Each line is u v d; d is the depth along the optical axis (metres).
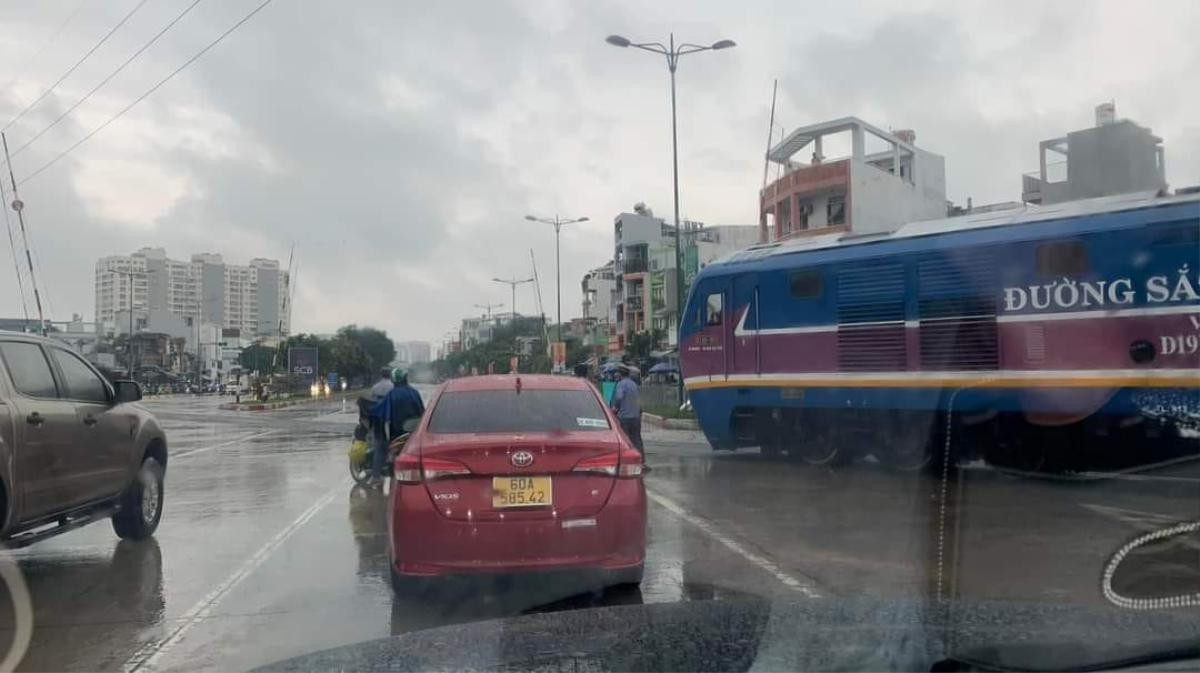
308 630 5.61
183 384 72.38
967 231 12.48
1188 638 2.93
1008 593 6.16
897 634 2.97
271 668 2.89
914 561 7.34
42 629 5.68
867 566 7.21
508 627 3.25
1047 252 11.63
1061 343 11.48
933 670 2.62
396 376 11.80
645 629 3.12
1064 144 31.72
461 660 2.82
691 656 2.77
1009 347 11.91
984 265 12.20
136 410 8.70
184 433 23.73
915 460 12.98
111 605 6.24
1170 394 10.59
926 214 41.78
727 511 10.00
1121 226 11.05
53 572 7.25
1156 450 10.77
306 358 60.53
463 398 6.59
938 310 12.60
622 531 5.73
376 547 8.19
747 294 15.09
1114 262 11.07
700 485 12.22
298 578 6.99
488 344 93.31
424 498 5.61
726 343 15.41
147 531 8.62
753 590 6.45
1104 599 5.01
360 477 12.78
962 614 3.30
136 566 7.45
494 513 5.57
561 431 6.10
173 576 7.09
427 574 5.56
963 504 10.03
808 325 14.14
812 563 7.33
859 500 10.72
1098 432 11.23
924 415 12.82
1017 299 11.88
